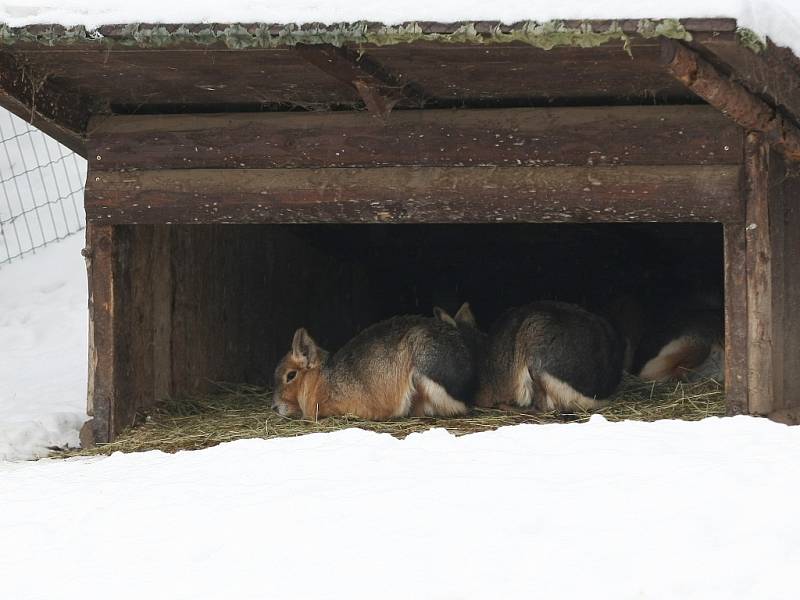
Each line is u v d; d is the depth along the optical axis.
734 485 11.84
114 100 17.81
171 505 12.78
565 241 24.61
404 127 16.95
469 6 13.86
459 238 25.06
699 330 21.11
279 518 11.98
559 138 16.55
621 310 24.58
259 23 14.20
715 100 14.68
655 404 18.81
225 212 17.44
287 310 24.22
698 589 9.86
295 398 19.55
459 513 11.68
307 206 17.20
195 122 17.53
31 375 26.12
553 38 13.61
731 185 15.97
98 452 17.30
